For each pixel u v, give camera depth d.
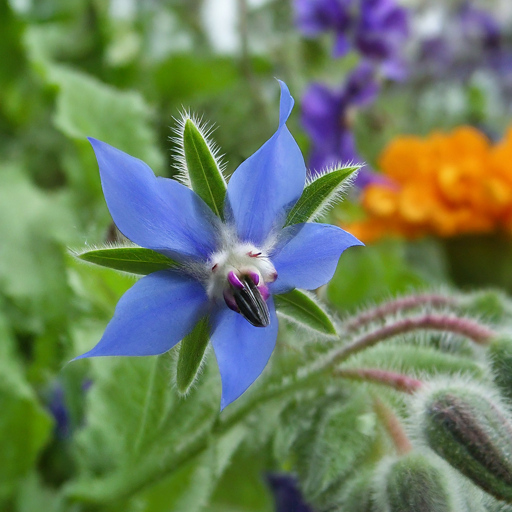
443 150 0.19
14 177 0.17
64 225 0.16
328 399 0.11
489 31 0.29
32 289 0.15
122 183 0.08
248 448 0.12
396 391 0.11
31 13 0.23
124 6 0.24
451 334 0.11
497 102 0.32
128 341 0.08
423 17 0.29
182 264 0.08
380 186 0.19
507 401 0.10
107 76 0.22
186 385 0.09
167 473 0.11
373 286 0.18
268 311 0.08
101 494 0.11
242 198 0.09
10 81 0.20
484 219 0.18
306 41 0.22
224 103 0.20
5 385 0.13
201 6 0.25
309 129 0.18
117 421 0.12
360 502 0.10
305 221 0.09
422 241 0.20
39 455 0.14
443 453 0.09
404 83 0.28
